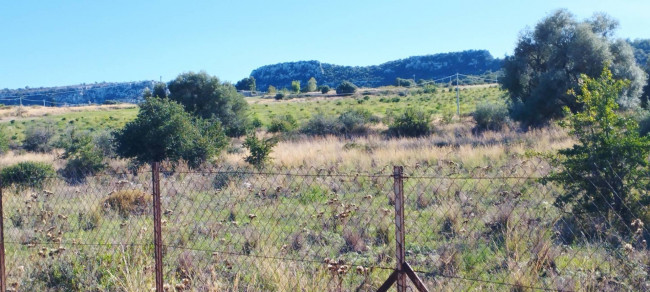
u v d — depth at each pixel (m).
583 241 6.17
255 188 9.78
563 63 28.06
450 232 6.94
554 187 8.08
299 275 5.56
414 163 13.97
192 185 10.07
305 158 17.11
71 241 7.12
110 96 156.00
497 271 5.66
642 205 6.65
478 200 7.67
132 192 9.19
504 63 30.88
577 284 5.01
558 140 17.20
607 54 26.77
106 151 24.53
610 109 7.24
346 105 59.16
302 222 7.64
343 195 9.36
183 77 36.97
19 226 8.33
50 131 35.69
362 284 5.30
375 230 7.05
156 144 18.92
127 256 6.43
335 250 6.55
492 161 13.78
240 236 6.88
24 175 13.58
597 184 6.84
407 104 55.53
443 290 5.23
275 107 61.75
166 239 7.05
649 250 5.86
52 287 6.14
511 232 6.34
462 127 29.06
